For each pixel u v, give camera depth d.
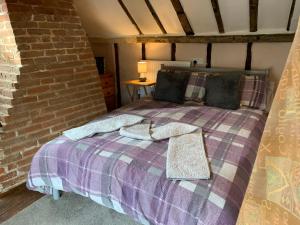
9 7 2.29
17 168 2.47
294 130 0.52
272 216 0.57
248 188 0.63
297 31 0.54
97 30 4.50
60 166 1.93
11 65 2.47
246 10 3.02
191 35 3.79
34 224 1.96
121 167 1.68
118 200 1.65
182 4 3.25
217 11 3.12
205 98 3.14
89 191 1.78
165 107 3.03
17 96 2.41
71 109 2.98
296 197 0.51
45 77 2.65
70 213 2.08
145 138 1.99
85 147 1.92
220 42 3.60
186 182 1.48
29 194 2.35
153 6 3.45
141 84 4.01
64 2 2.76
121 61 4.74
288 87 0.54
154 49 4.29
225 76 3.03
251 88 3.01
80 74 3.04
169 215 1.41
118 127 2.23
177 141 1.96
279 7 2.83
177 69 3.84
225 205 1.32
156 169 1.61
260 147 0.60
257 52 3.40
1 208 2.15
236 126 2.32
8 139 2.37
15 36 2.36
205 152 1.82
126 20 3.95
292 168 0.52
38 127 2.64
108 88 4.73
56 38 2.71
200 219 1.31
